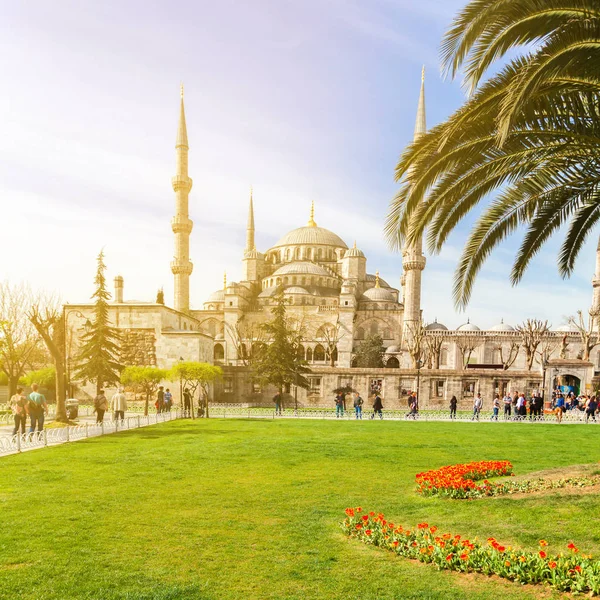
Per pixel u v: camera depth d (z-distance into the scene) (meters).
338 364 90.62
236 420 33.25
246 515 10.55
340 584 7.15
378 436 24.14
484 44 10.58
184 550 8.51
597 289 71.62
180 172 86.38
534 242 15.50
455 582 7.17
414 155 12.16
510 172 13.10
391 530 8.96
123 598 6.71
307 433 25.20
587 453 18.97
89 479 13.85
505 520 9.68
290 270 108.56
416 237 13.48
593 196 14.35
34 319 29.98
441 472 13.52
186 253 87.38
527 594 6.69
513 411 40.09
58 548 8.53
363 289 113.12
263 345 49.91
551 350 80.88
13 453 18.17
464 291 15.64
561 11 9.25
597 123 10.97
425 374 51.09
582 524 9.10
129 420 28.78
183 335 57.38
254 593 6.89
